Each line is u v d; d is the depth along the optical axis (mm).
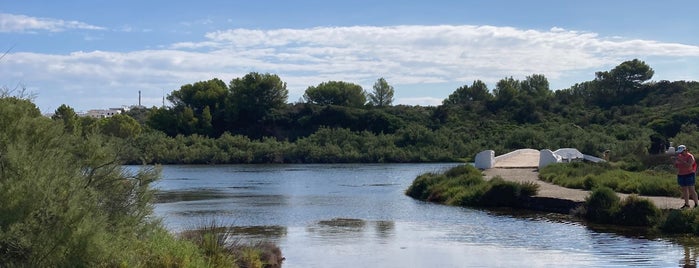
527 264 14055
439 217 23078
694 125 63250
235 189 39469
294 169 66062
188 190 38688
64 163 10117
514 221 21406
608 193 21250
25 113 10523
